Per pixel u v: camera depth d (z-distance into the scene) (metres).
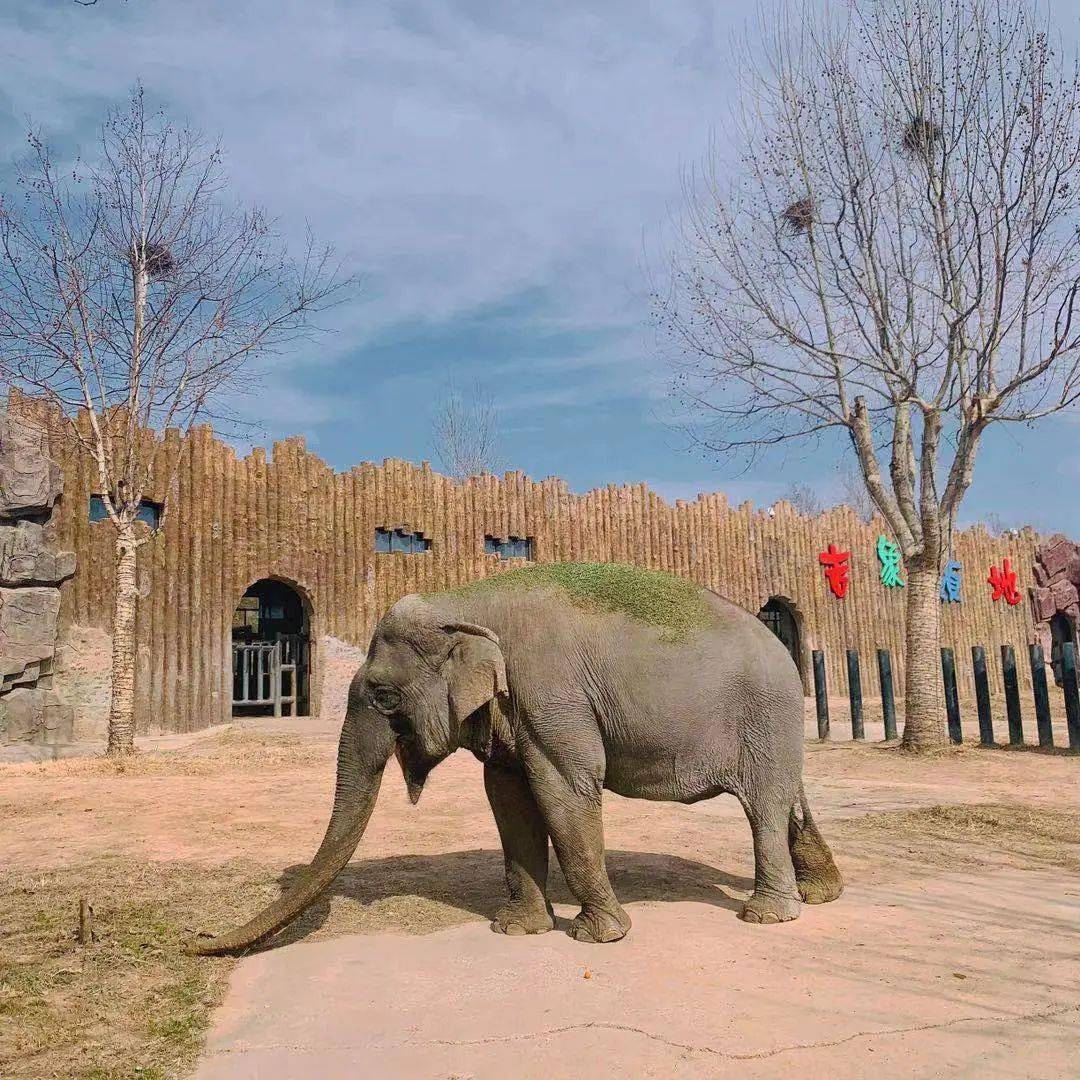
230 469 18.94
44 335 13.88
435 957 4.79
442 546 21.39
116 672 13.90
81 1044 3.87
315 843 7.77
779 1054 3.62
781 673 5.43
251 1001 4.27
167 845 7.69
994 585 31.19
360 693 5.34
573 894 5.52
